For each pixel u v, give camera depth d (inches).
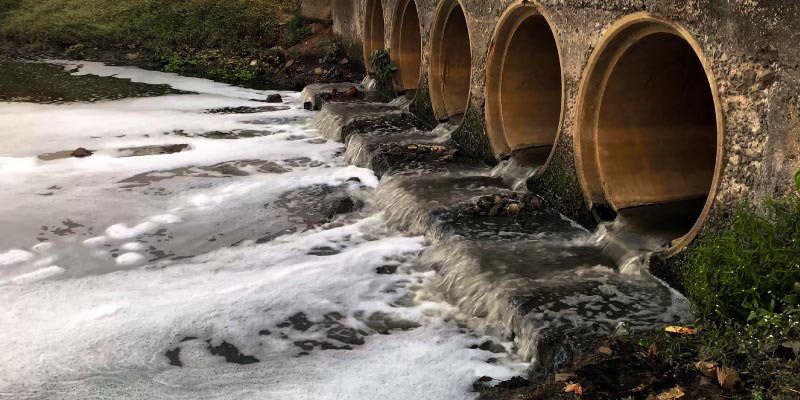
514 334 213.0
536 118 368.8
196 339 223.1
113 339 222.1
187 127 509.7
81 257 292.7
